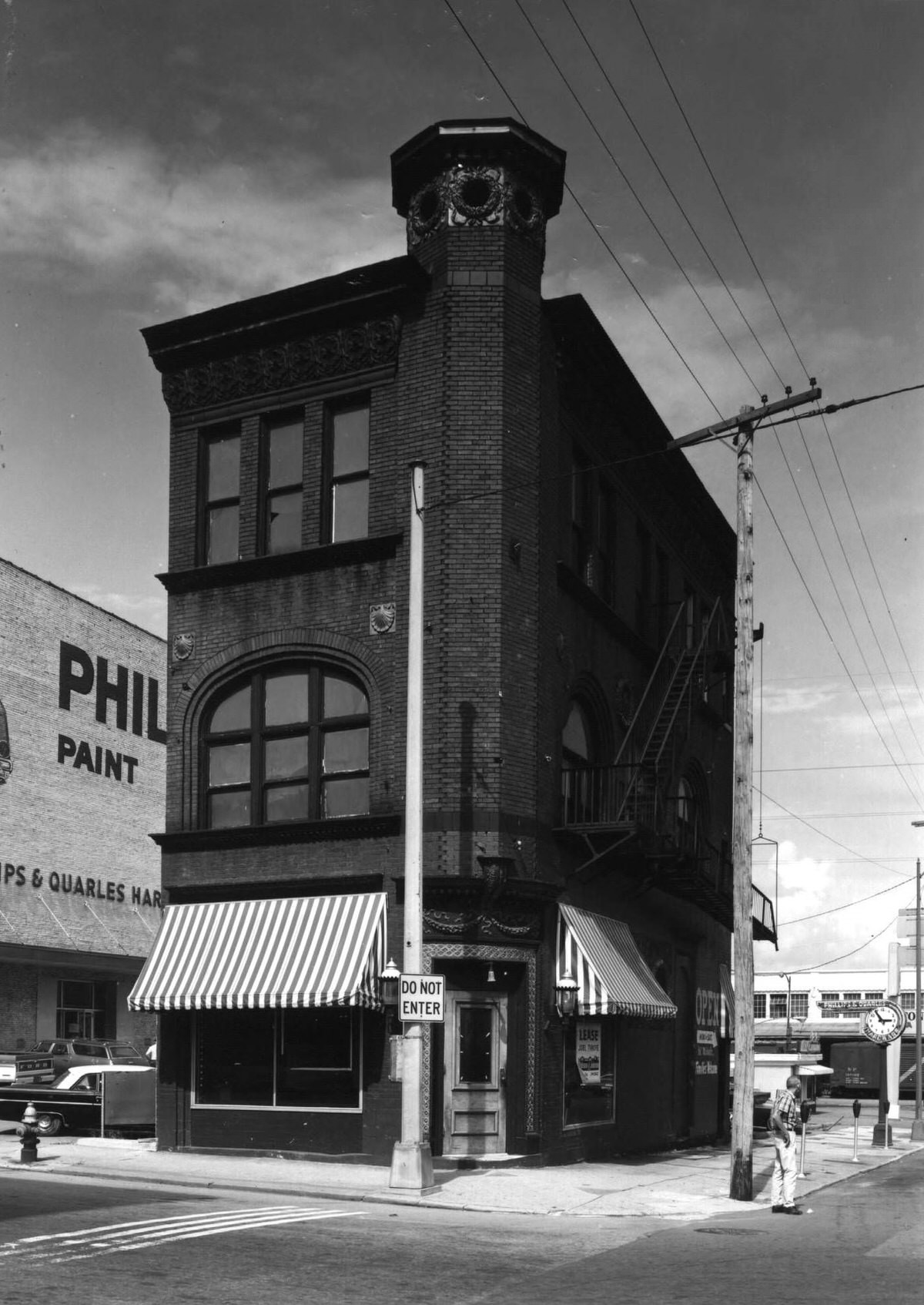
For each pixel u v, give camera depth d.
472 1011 23.02
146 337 27.00
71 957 43.84
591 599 26.98
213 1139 23.83
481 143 24.81
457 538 23.77
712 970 35.12
